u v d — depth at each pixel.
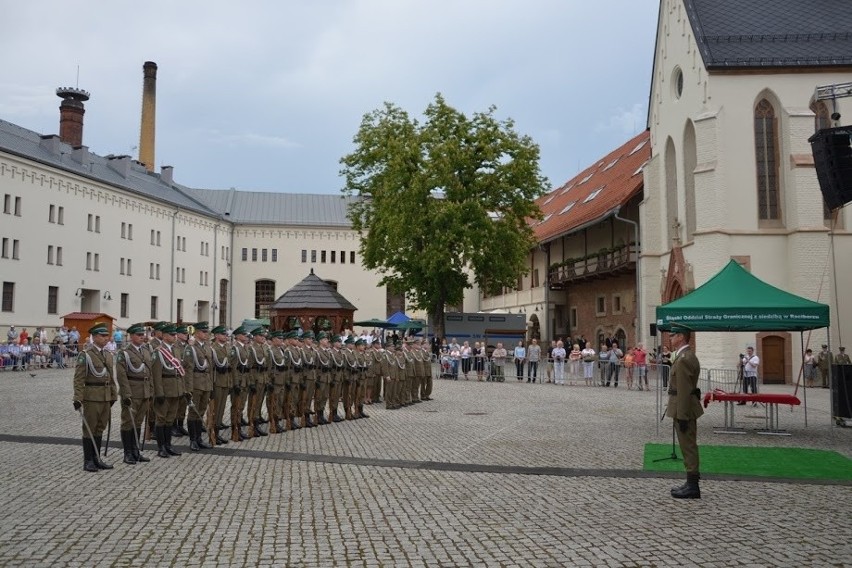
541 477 11.80
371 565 7.21
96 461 12.12
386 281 44.75
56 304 49.69
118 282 56.19
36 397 24.08
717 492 10.74
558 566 7.20
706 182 33.94
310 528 8.55
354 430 17.55
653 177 40.06
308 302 38.94
